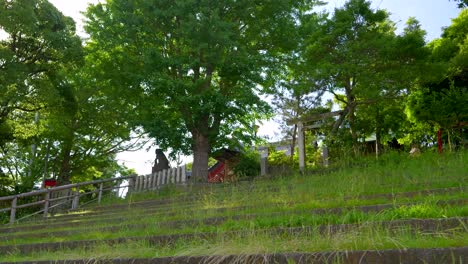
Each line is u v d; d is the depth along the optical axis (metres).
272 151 29.12
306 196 10.12
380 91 19.25
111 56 21.98
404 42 17.95
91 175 31.31
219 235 7.09
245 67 20.12
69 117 23.88
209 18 18.88
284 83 22.88
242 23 22.44
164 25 21.34
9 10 19.70
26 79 20.89
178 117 22.00
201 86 20.30
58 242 9.31
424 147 23.22
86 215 14.74
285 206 9.23
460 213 6.25
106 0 23.39
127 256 6.75
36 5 21.20
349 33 19.02
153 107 21.47
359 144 20.97
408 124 22.83
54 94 21.59
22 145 26.81
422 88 20.38
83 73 23.56
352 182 10.90
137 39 21.61
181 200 14.43
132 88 21.89
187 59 20.11
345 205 8.37
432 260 4.60
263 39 22.55
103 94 24.30
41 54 21.86
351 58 18.80
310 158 25.09
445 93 20.09
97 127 26.45
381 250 4.85
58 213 17.25
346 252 4.99
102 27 21.50
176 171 19.30
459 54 19.53
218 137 22.14
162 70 20.59
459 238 5.02
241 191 12.89
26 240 10.95
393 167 13.11
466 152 14.35
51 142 27.52
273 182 14.20
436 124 20.47
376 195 9.09
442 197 7.69
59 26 22.14
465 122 19.67
